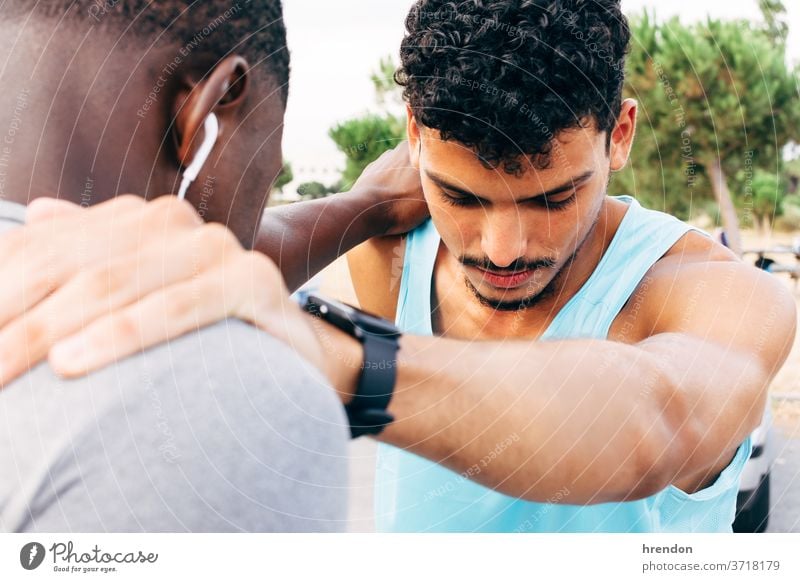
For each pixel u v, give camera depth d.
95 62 0.55
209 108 0.59
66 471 0.44
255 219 0.69
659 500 0.85
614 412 0.58
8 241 0.50
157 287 0.46
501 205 0.74
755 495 1.17
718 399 0.63
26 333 0.45
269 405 0.44
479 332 0.89
